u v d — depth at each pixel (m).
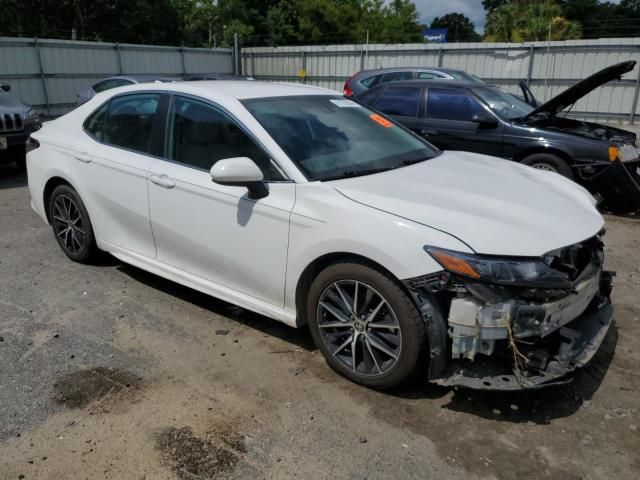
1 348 3.50
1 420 2.83
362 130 3.92
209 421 2.83
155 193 3.86
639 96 17.80
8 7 31.66
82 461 2.55
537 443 2.68
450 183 3.33
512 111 7.44
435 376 2.80
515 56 19.31
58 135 4.77
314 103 3.97
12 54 17.78
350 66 22.80
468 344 2.68
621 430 2.78
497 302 2.63
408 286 2.74
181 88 3.90
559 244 2.79
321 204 3.04
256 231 3.31
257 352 3.49
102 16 33.97
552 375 2.73
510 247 2.69
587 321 3.19
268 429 2.77
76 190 4.55
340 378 3.20
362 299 3.01
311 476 2.47
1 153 8.47
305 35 41.00
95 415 2.87
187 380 3.18
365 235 2.85
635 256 5.36
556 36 26.58
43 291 4.35
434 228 2.75
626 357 3.45
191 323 3.85
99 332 3.72
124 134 4.22
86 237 4.64
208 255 3.65
